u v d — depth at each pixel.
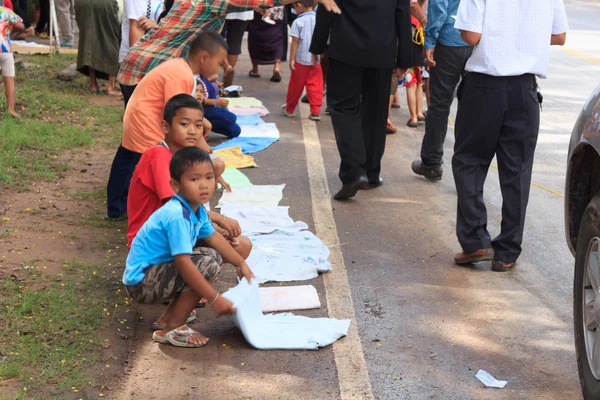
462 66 7.01
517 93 4.96
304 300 4.61
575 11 26.83
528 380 3.83
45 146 7.58
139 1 8.00
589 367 3.51
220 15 5.68
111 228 5.61
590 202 3.64
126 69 5.93
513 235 5.16
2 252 4.97
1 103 9.02
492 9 4.89
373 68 6.52
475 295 4.84
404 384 3.76
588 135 3.72
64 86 10.75
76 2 10.18
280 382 3.71
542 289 4.98
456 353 4.08
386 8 6.29
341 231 5.92
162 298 3.98
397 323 4.41
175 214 3.86
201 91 5.49
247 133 8.85
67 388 3.50
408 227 6.06
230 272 5.00
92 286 4.58
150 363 3.84
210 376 3.74
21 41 14.37
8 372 3.55
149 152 4.48
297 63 9.57
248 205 6.35
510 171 5.11
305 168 7.61
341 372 3.82
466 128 5.12
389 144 8.93
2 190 6.21
